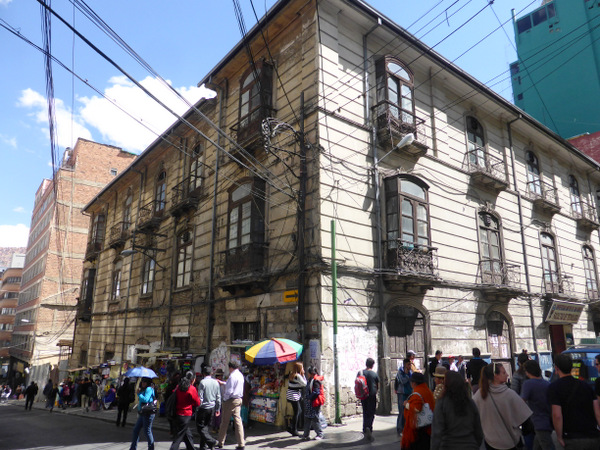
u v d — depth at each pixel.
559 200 21.80
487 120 18.59
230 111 16.64
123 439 10.29
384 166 13.79
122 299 22.86
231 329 14.22
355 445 8.38
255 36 15.02
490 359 15.32
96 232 27.78
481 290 15.80
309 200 12.05
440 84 16.55
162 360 15.02
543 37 39.84
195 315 16.28
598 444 4.50
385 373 11.90
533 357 17.06
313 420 9.07
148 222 20.23
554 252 20.39
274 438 9.22
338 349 11.09
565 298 19.66
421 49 15.05
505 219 17.92
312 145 12.29
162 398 13.89
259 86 14.45
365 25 14.13
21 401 35.53
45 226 45.66
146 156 22.66
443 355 13.73
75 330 28.77
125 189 26.00
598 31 36.34
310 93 12.74
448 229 15.20
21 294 53.50
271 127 13.60
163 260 19.61
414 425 5.12
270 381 10.98
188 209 18.19
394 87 14.41
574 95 36.50
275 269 12.68
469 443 4.16
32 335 40.47
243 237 14.14
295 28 14.02
